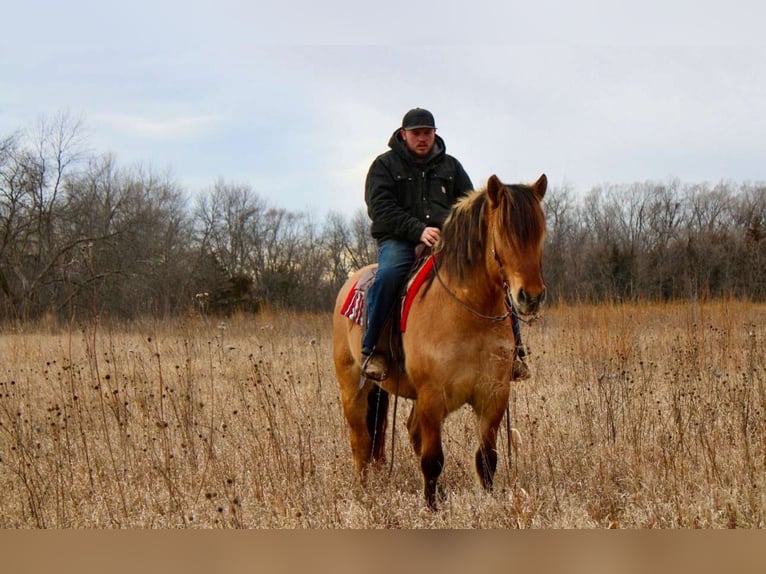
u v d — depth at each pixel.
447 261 5.99
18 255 39.91
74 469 7.29
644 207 57.34
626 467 6.64
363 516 5.84
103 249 39.28
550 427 7.61
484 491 5.98
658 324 14.97
